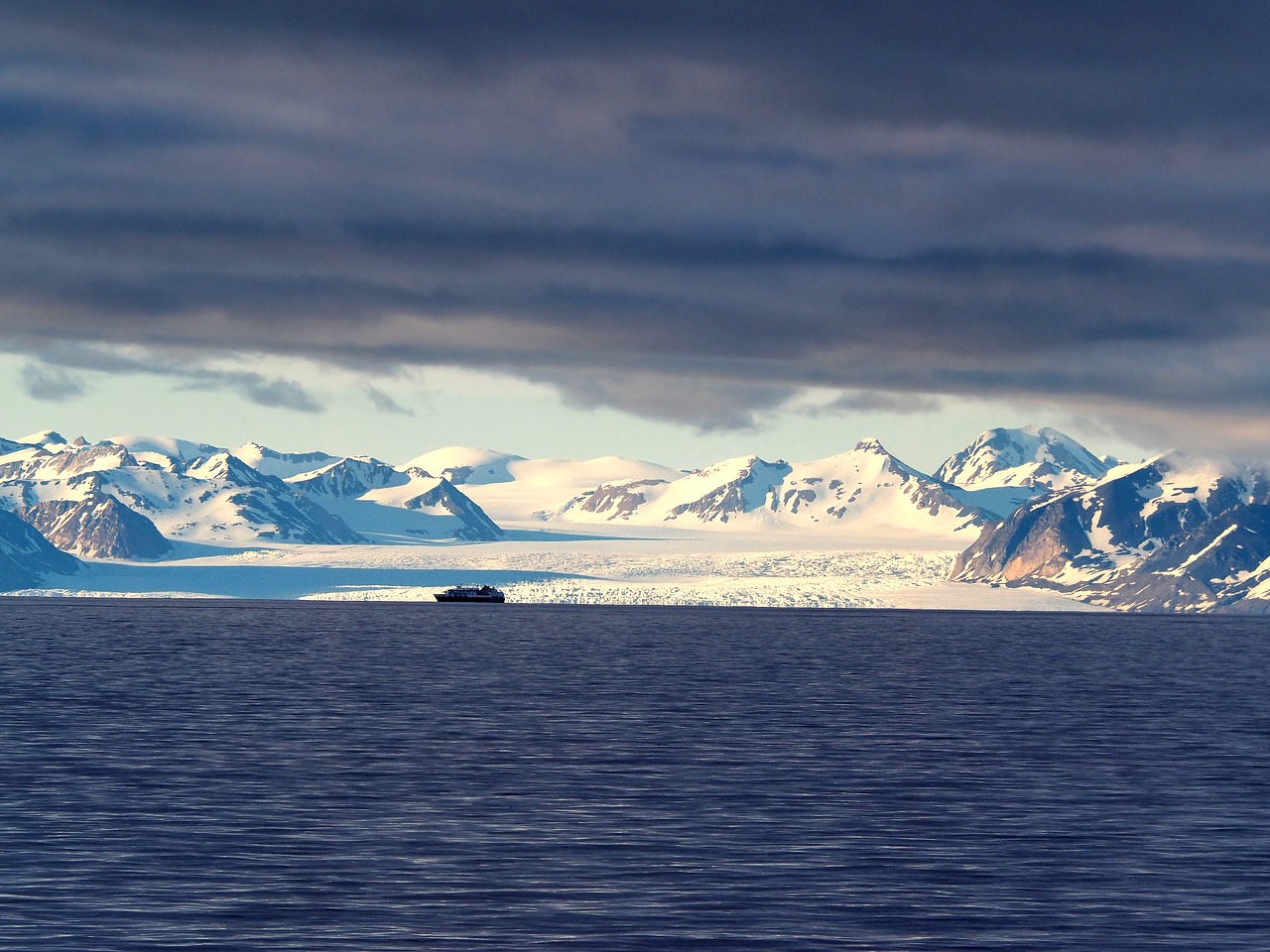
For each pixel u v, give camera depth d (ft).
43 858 283.38
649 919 242.58
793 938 231.91
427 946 224.74
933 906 252.83
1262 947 228.22
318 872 274.77
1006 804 361.51
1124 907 252.62
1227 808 357.00
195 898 252.42
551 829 321.11
